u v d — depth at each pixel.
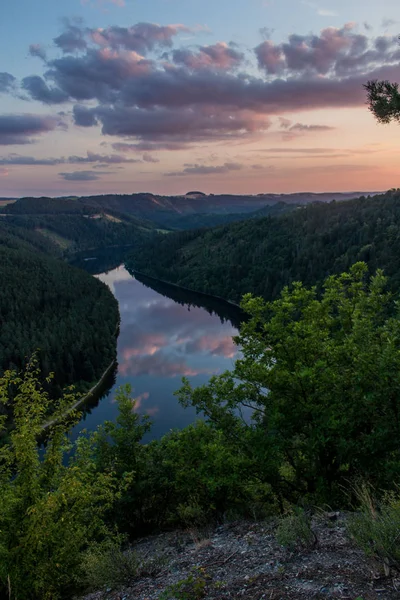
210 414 14.85
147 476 16.44
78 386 83.88
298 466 13.05
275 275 159.88
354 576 5.07
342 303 14.73
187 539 9.84
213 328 130.12
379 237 142.88
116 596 6.56
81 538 10.12
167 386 84.50
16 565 8.33
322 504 9.62
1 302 129.88
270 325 13.71
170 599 5.72
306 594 4.91
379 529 5.19
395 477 9.47
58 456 10.53
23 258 179.38
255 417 13.75
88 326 117.75
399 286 93.19
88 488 10.54
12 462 9.63
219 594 5.45
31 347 95.81
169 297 183.00
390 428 10.16
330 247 163.62
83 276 184.38
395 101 7.78
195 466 14.54
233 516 11.23
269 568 5.88
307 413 11.91
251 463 12.09
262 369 12.64
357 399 10.77
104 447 17.09
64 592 9.74
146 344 115.69
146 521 16.20
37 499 8.85
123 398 17.89
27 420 9.73
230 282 182.75
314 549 6.09
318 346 13.15
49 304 136.50
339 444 10.64
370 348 11.59
